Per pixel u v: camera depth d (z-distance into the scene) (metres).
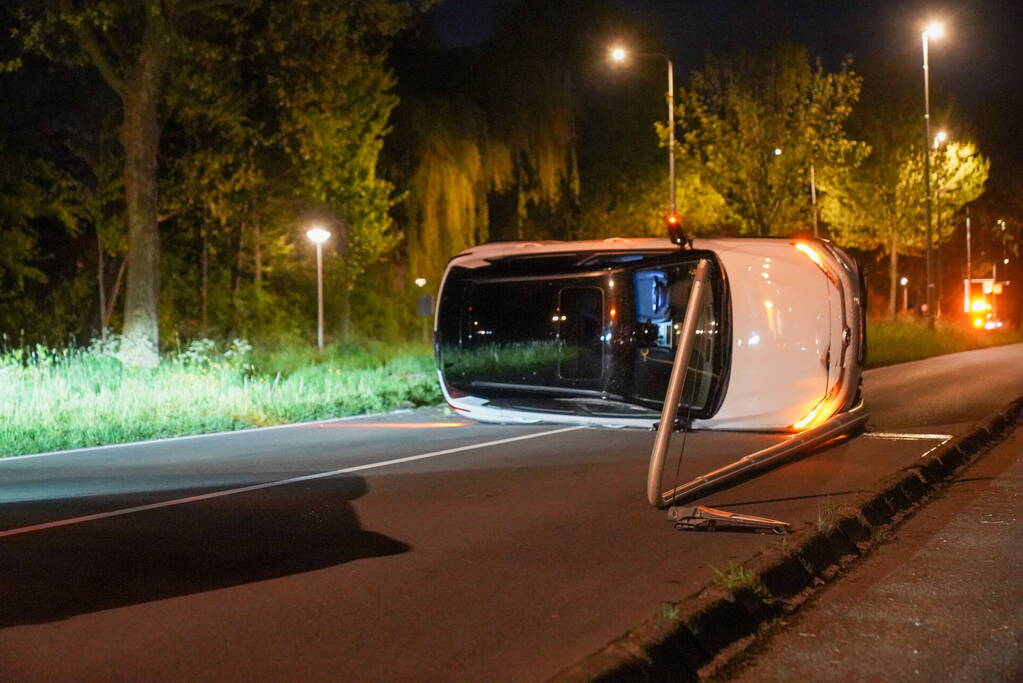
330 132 31.08
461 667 4.72
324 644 5.09
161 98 25.22
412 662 4.80
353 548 7.16
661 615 5.12
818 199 42.28
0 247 25.73
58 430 13.54
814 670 4.88
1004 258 64.75
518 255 12.42
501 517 8.16
